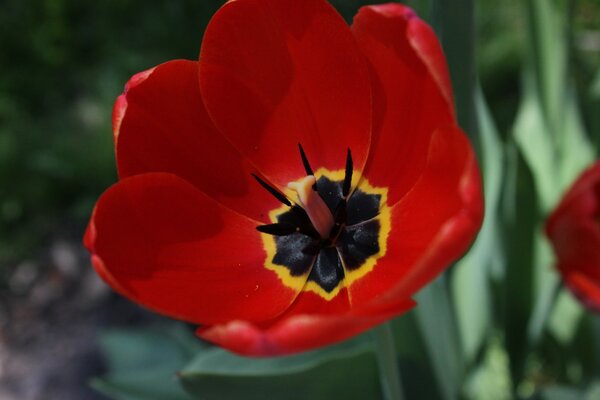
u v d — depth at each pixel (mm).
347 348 452
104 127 897
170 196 364
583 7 835
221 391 395
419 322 459
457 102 424
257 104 375
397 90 357
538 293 531
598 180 405
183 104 372
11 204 872
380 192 368
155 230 360
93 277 782
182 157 374
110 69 967
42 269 808
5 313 768
